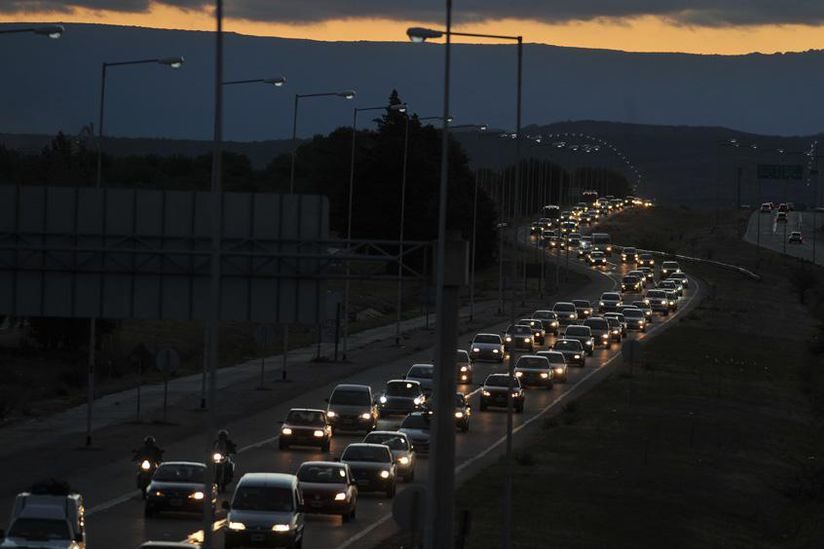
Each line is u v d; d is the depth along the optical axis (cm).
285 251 9425
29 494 8794
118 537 9856
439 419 8625
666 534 11262
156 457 12194
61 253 9531
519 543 10169
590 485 13150
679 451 15938
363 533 10538
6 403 18675
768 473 15525
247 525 9419
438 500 8544
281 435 15175
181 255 9431
